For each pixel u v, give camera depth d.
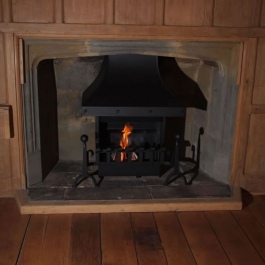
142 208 2.66
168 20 2.52
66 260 2.16
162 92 2.76
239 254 2.26
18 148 2.72
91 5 2.45
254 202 2.88
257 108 2.80
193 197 2.77
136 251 2.25
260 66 2.71
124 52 2.65
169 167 3.30
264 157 2.93
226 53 2.75
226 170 2.99
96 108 2.66
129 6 2.47
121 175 2.97
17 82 2.57
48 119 3.08
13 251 2.22
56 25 2.45
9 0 2.39
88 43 2.60
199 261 2.19
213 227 2.54
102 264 2.13
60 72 3.11
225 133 2.94
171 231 2.47
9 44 2.48
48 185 2.87
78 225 2.49
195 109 3.33
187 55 2.71
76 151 3.39
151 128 3.05
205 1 2.51
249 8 2.56
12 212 2.63
